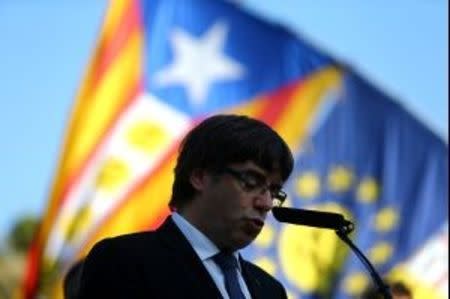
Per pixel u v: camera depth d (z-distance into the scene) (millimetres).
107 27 23469
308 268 22656
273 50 24266
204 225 10828
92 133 22953
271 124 24172
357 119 24359
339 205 23953
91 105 23125
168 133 23328
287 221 11234
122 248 10625
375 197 24078
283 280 22625
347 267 22812
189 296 10516
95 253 10695
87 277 10633
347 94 24391
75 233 22156
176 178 11008
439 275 23922
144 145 23031
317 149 24188
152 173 22797
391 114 24312
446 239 24109
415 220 24109
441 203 24312
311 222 11219
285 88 24266
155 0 23750
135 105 23328
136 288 10469
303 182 23922
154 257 10625
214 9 24094
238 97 24062
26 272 22031
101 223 22266
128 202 22453
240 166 10766
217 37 24094
